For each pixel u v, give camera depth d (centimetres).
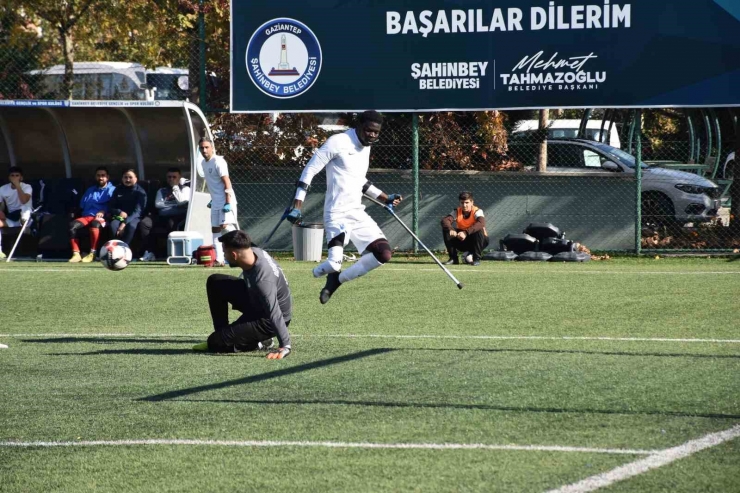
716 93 3025
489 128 3412
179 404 1195
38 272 2808
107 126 3334
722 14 2995
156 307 2122
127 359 1510
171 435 1053
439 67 3164
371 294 2281
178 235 3044
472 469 910
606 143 4191
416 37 3166
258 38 3234
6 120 3356
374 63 3194
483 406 1157
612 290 2312
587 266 2916
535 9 3094
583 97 3102
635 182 3191
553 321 1862
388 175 3403
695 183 3334
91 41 4759
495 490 852
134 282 2555
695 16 3011
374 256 1725
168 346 1633
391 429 1059
